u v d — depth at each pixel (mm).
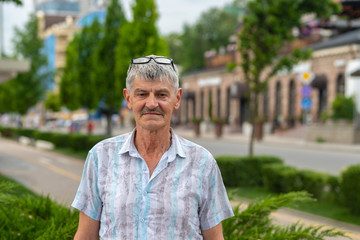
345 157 18594
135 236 1811
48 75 31578
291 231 3248
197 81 52812
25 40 30203
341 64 30453
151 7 16172
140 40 16078
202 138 35375
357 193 6844
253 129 10727
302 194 3488
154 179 1850
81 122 66438
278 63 10734
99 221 1961
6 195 3592
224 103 47188
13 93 31391
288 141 29203
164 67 1846
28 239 3295
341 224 6289
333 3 10250
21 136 32656
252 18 10094
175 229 1818
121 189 1851
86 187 1932
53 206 3873
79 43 22391
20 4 6492
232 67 11086
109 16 19531
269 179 9109
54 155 18734
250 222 3404
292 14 10031
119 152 1896
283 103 36812
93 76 19328
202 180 1890
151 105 1822
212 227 1946
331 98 31406
